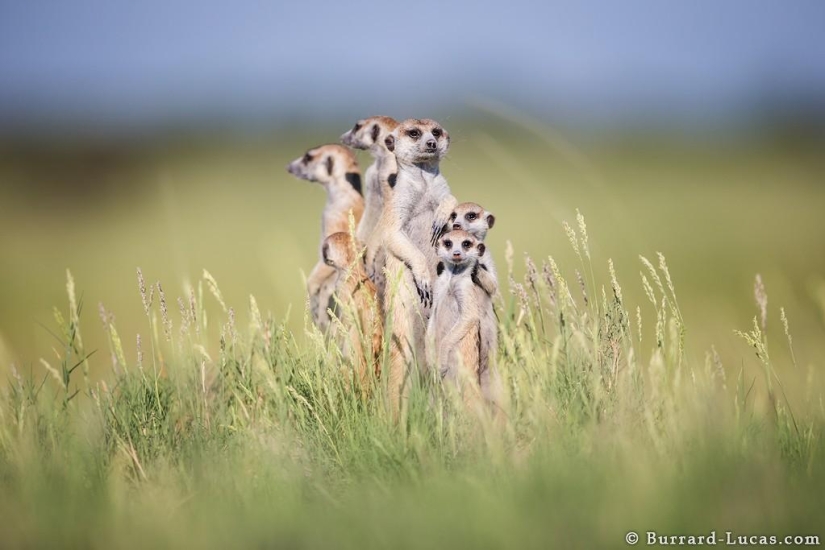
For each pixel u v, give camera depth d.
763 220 53.41
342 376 10.27
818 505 7.32
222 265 40.34
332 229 15.00
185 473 9.08
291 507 7.98
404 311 11.51
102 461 9.30
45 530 7.70
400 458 8.75
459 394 9.60
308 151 15.35
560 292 10.17
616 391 9.48
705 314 25.36
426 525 7.27
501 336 10.84
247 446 9.34
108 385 10.94
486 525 7.16
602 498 7.40
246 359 10.54
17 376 10.49
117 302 33.62
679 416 8.74
